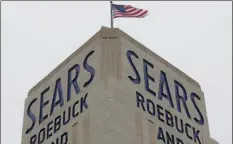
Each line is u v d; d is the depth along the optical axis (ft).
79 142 124.67
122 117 123.44
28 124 144.56
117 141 118.93
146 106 131.44
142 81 135.03
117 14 145.89
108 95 125.18
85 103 129.70
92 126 124.06
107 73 129.70
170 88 142.31
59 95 139.44
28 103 149.28
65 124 131.85
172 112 137.80
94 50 136.46
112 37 136.77
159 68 142.92
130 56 136.36
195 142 139.03
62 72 143.02
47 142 134.21
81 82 134.72
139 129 125.49
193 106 146.51
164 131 131.54
